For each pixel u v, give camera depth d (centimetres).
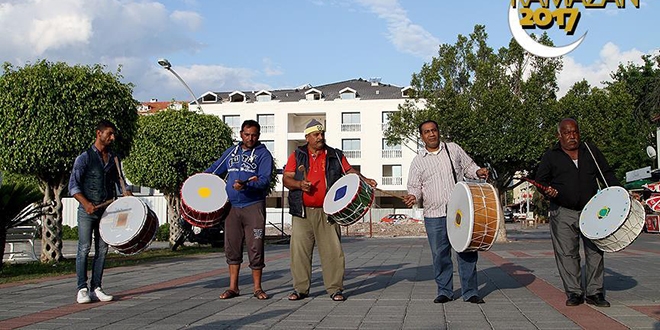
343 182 705
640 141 3994
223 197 742
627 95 2441
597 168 650
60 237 1445
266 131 5925
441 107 2369
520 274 1007
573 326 543
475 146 2312
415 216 5466
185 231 1988
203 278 993
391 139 2638
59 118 1338
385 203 5797
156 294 786
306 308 661
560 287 820
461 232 647
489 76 2361
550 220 670
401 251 1784
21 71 1345
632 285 836
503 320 576
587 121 2286
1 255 1173
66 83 1345
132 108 1478
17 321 590
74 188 705
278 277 999
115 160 749
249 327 554
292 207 730
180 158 2152
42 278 1012
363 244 2331
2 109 1324
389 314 618
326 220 724
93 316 617
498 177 2481
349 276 1006
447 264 696
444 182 695
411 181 709
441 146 709
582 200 643
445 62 2455
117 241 690
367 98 6184
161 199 3391
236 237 748
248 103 5956
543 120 2320
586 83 2389
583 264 1119
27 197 1167
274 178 2247
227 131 2327
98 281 728
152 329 547
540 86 2356
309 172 725
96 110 1381
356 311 639
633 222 586
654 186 2506
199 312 637
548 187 649
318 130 725
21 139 1317
